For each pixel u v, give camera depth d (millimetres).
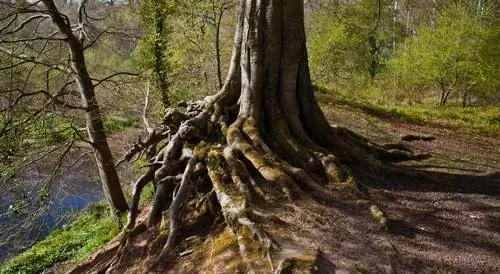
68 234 13484
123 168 16672
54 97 11727
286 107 8195
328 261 4883
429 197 7051
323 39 24938
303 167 7398
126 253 6328
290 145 7664
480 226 6062
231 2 18625
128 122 19000
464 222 6180
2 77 11781
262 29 8039
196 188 6969
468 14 21531
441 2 26797
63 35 12672
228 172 6762
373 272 4773
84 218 15070
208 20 20469
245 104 8094
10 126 10797
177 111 8406
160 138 9469
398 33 31016
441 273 4883
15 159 11047
